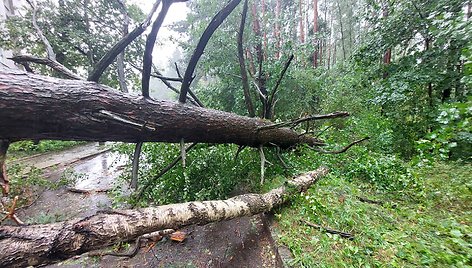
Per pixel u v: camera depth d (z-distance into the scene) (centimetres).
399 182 306
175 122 219
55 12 808
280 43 729
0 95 130
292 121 305
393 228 212
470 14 343
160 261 228
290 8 963
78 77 192
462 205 256
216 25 207
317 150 382
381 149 480
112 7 871
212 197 313
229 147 351
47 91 148
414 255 170
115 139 193
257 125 318
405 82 433
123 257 236
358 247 183
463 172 335
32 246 121
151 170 336
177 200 318
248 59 682
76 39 773
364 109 606
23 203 379
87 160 734
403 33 439
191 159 327
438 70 411
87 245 138
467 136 307
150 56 189
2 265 113
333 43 1658
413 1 402
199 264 220
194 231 271
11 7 1019
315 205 242
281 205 261
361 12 520
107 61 180
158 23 175
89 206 373
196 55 221
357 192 292
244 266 208
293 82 698
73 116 158
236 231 260
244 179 349
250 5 668
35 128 150
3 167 152
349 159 391
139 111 195
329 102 659
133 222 159
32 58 180
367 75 549
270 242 225
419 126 493
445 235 200
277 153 359
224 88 765
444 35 346
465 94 398
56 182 487
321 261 171
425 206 260
